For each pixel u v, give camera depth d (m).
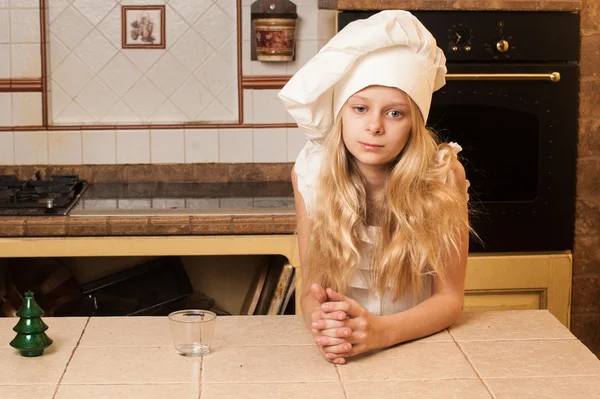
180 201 2.75
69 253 2.51
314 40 3.09
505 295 2.80
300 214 1.72
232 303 3.05
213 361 1.32
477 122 2.73
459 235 1.58
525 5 2.67
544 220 2.79
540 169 2.76
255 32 3.01
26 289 2.85
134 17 3.08
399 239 1.54
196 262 3.02
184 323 1.34
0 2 3.00
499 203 2.76
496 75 2.66
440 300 1.52
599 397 1.18
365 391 1.20
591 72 2.75
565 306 2.81
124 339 1.42
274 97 3.12
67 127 3.07
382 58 1.42
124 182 3.12
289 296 2.58
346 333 1.30
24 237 2.50
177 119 3.14
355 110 1.45
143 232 2.51
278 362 1.32
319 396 1.18
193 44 3.10
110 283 2.92
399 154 1.55
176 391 1.20
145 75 3.11
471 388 1.21
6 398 1.17
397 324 1.40
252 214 2.55
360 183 1.60
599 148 2.79
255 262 3.03
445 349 1.39
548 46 2.71
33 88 3.05
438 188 1.53
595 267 2.84
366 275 1.67
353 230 1.60
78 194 2.86
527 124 2.74
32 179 3.01
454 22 2.67
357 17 2.65
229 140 3.13
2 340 1.42
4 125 3.06
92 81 3.10
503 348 1.39
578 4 2.69
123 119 3.12
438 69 1.57
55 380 1.24
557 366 1.30
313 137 1.64
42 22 3.03
